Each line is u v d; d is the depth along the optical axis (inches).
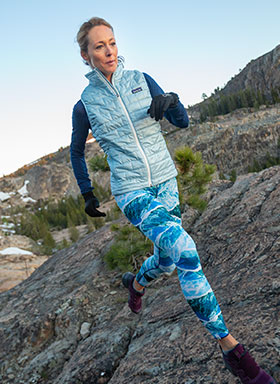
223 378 71.1
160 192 73.6
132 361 100.0
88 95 73.5
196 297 59.4
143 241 184.5
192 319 105.5
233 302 99.6
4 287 1047.6
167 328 108.9
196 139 4566.9
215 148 4510.3
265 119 4813.0
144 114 71.0
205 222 186.5
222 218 180.7
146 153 71.0
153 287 155.8
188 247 60.9
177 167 189.0
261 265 114.3
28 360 146.8
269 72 6476.4
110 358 113.6
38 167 6628.9
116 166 71.6
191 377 77.0
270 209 154.2
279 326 76.7
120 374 97.4
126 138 70.7
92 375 110.6
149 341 106.8
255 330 79.4
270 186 179.2
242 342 77.2
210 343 86.4
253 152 4424.2
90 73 71.7
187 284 60.1
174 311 118.0
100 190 3486.7
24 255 1344.7
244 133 4493.1
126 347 117.6
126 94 71.5
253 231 144.1
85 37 71.1
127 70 75.2
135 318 132.6
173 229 62.4
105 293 173.6
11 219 4726.9
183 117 70.9
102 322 149.4
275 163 4092.0
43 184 6304.1
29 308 185.8
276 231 132.2
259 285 99.9
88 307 164.1
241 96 6028.5
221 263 136.9
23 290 224.5
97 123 72.1
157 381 82.7
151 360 93.3
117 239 192.9
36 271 263.7
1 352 155.5
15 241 2149.4
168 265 81.8
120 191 70.7
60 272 221.6
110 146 72.3
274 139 4419.3
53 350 143.3
